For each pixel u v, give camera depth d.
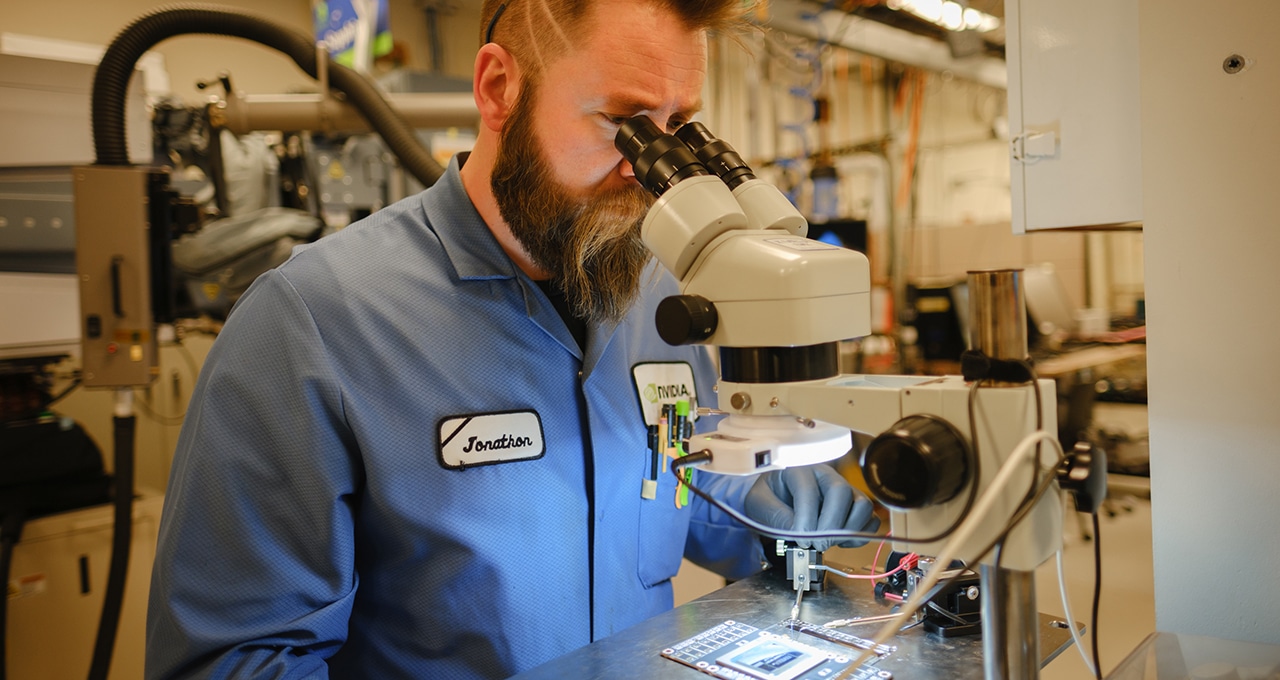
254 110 2.18
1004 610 0.56
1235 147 0.75
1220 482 0.79
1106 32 0.86
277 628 0.82
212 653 0.82
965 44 3.65
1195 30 0.76
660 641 0.81
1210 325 0.78
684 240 0.64
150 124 2.24
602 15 0.77
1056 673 0.89
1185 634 0.80
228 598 0.83
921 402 0.57
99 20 3.45
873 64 5.72
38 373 2.39
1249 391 0.76
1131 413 4.15
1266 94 0.73
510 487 0.93
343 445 0.88
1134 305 5.58
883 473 0.53
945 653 0.76
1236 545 0.79
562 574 0.95
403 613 0.91
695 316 0.61
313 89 3.26
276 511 0.85
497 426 0.93
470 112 2.37
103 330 1.74
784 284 0.59
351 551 0.87
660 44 0.77
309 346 0.88
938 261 5.34
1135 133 0.85
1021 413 0.53
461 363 0.93
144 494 2.58
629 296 0.94
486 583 0.90
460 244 0.96
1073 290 5.30
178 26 1.77
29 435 2.29
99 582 2.38
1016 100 0.95
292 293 0.90
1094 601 0.64
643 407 1.08
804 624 0.84
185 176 2.44
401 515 0.88
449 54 4.56
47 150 2.05
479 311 0.95
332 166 2.70
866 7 3.88
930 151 6.30
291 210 2.55
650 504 1.07
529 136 0.84
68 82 2.07
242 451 0.85
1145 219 0.80
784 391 0.62
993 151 6.68
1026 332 0.56
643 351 1.12
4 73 1.99
